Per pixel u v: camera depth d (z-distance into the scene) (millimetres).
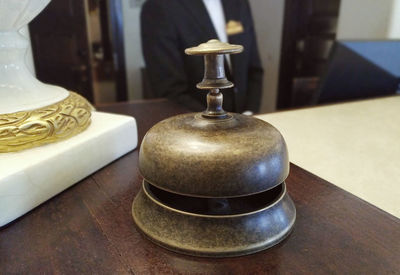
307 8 1035
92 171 229
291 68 1085
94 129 238
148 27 747
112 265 144
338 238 159
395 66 445
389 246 154
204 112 165
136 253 150
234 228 145
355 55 408
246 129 153
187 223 147
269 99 1182
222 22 794
